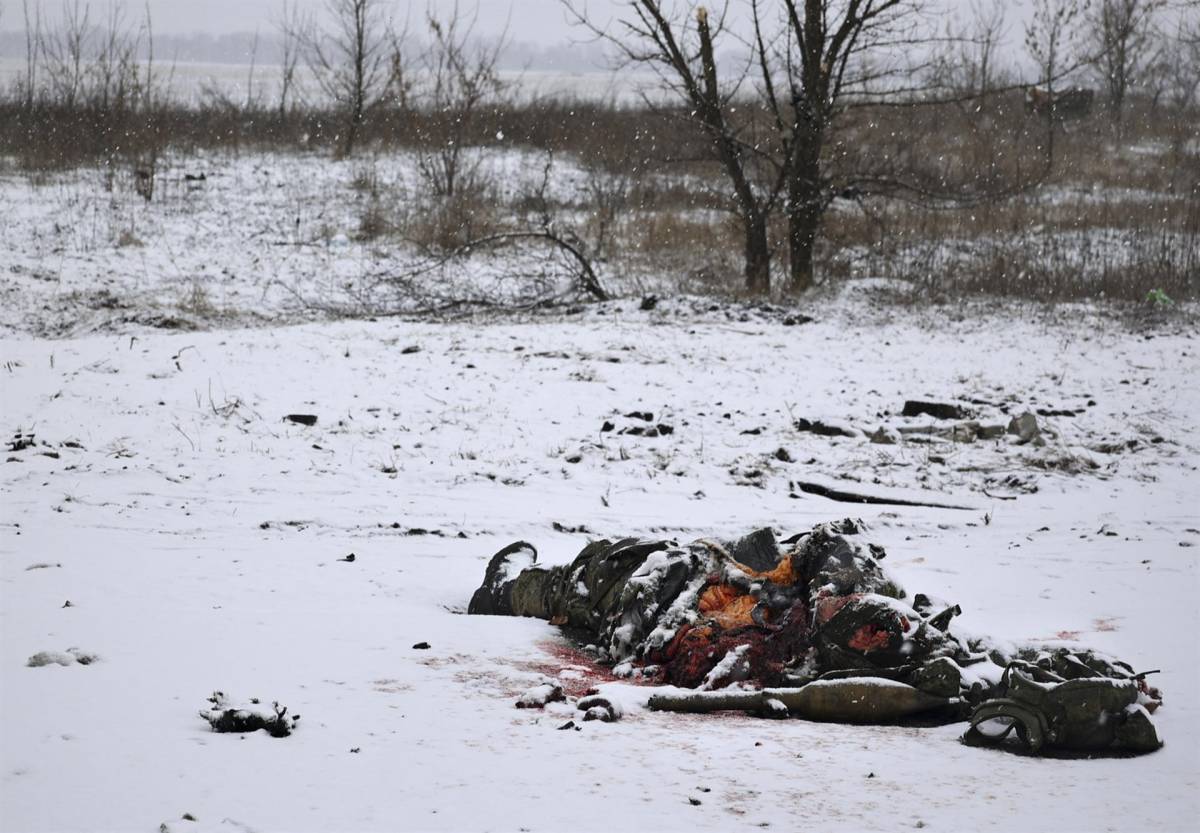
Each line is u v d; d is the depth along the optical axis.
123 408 14.30
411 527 10.45
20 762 4.51
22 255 24.56
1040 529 11.14
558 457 13.35
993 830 4.14
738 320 21.61
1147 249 26.58
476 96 36.75
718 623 6.35
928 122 35.62
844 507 11.88
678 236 27.89
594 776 4.61
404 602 8.06
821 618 6.05
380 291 24.16
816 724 5.61
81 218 27.34
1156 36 50.38
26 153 31.92
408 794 4.36
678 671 6.25
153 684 5.63
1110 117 46.09
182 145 34.69
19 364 15.91
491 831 4.03
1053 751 5.16
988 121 39.53
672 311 22.12
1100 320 22.06
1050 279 24.25
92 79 40.66
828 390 16.81
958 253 26.55
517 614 7.77
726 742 5.17
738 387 16.78
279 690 5.65
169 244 26.41
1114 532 10.98
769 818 4.22
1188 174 36.16
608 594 7.02
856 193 25.12
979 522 11.40
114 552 9.01
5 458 12.18
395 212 29.39
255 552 9.31
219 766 4.57
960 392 16.88
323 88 43.78
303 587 8.23
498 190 32.12
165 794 4.26
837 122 29.70
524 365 17.38
